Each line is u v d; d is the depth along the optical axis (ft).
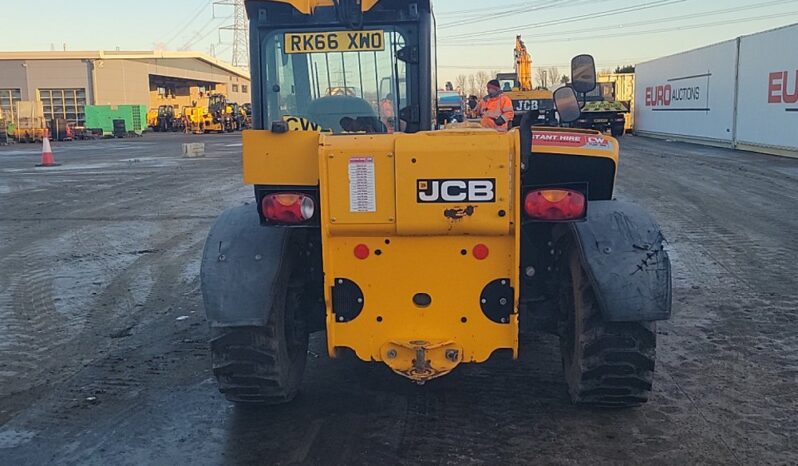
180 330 21.42
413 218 12.34
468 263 12.78
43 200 51.06
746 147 84.69
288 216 12.75
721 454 13.29
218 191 54.19
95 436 14.60
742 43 84.48
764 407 15.26
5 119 150.92
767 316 21.53
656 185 53.01
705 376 16.96
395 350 13.11
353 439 14.11
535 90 78.54
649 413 14.96
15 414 15.70
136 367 18.40
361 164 12.27
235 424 14.92
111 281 27.55
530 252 14.71
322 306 15.14
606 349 13.48
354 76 17.70
